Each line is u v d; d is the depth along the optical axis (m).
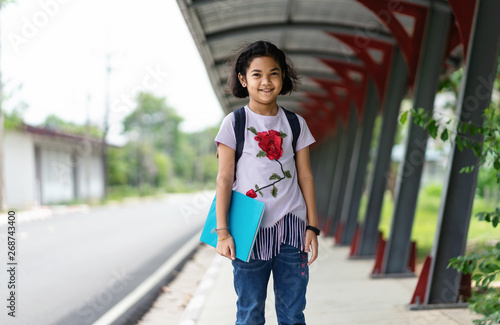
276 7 5.83
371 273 5.36
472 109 3.72
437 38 4.83
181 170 59.28
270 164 2.01
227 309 4.08
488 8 3.67
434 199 19.34
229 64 2.20
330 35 6.71
